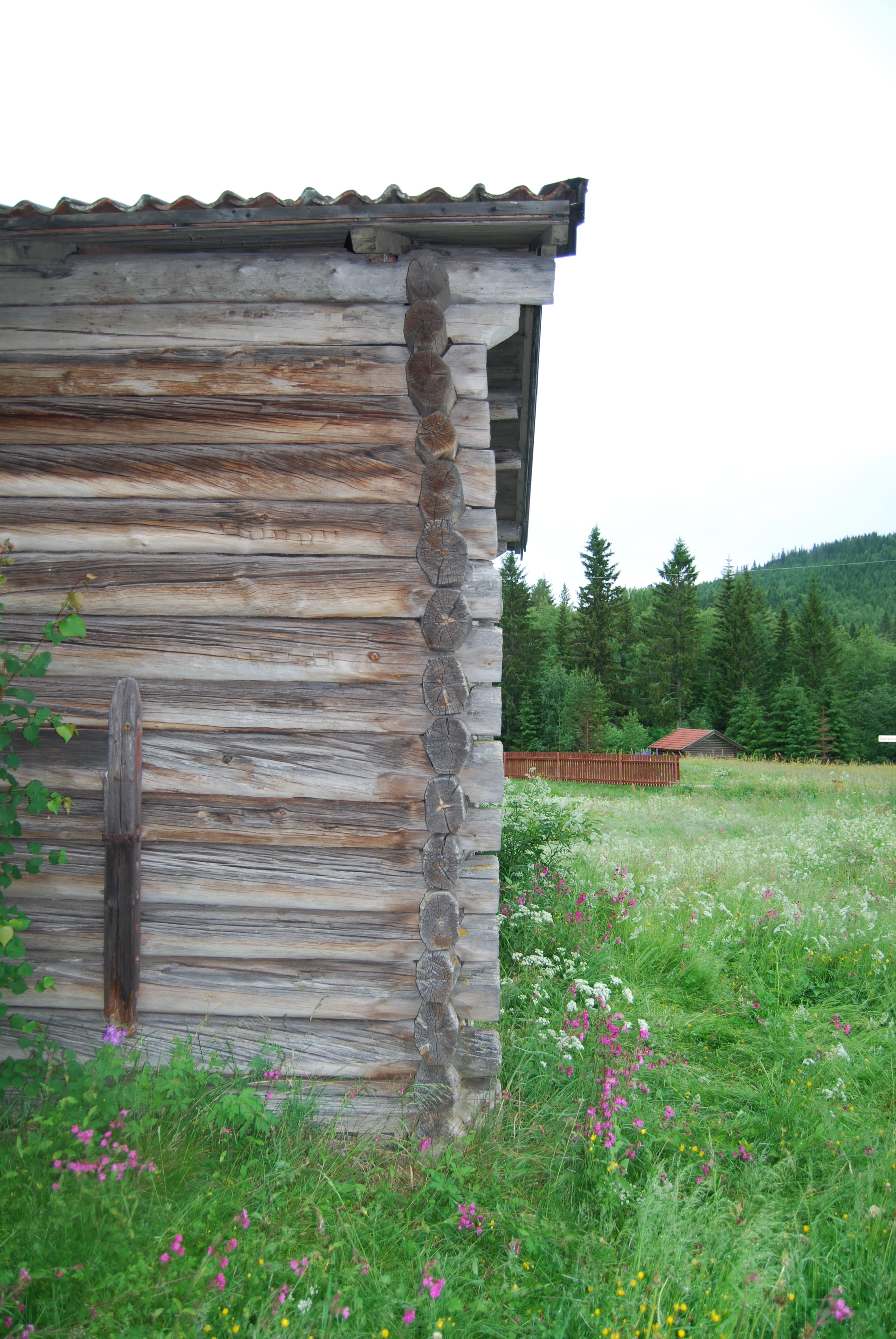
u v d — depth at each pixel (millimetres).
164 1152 2869
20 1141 2637
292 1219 2645
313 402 3389
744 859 8242
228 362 3396
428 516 3312
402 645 3359
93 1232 2373
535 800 7246
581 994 4395
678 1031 4258
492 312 3361
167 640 3396
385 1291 2344
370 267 3379
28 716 3184
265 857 3371
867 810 13352
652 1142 3107
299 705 3369
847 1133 3291
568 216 3150
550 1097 3402
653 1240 2504
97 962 3420
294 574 3377
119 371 3408
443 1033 3234
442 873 3260
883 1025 4406
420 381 3279
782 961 5266
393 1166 3016
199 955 3391
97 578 3410
